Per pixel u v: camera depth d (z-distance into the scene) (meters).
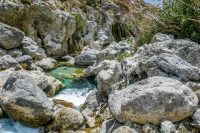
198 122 6.73
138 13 15.77
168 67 8.11
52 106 9.06
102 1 34.25
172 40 9.52
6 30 16.36
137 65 9.21
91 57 17.95
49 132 8.40
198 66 8.88
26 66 14.98
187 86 7.45
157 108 6.78
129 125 7.17
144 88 7.31
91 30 27.25
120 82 9.79
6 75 10.98
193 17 9.87
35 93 8.77
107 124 7.98
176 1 11.09
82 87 13.24
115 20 32.69
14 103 8.60
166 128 6.54
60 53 22.22
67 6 27.44
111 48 16.72
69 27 23.23
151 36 11.96
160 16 11.51
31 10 20.55
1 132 8.39
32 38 20.73
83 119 8.88
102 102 9.88
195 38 9.84
